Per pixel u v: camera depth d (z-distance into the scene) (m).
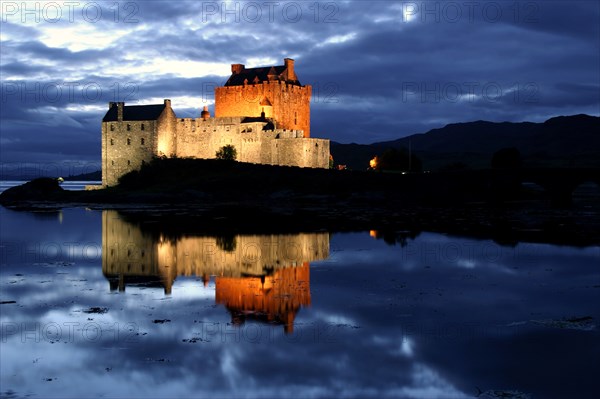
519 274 47.81
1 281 45.47
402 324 33.88
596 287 42.84
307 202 125.56
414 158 179.62
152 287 43.62
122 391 24.92
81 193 146.38
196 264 53.16
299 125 171.00
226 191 131.62
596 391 24.48
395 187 132.62
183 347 30.05
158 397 24.38
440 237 70.50
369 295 40.97
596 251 58.97
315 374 26.59
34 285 44.09
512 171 131.38
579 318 34.56
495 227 80.81
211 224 85.88
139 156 150.00
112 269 50.66
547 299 39.31
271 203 125.19
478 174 133.88
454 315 35.62
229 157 147.75
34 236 72.75
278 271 49.88
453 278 46.53
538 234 72.75
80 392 24.77
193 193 130.00
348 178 134.88
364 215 100.62
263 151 147.62
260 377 26.33
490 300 39.22
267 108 161.25
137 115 152.12
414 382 25.64
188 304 38.59
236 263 53.59
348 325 33.75
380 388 25.09
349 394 24.50
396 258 55.88
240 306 38.06
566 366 27.14
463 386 25.19
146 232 75.94
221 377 26.27
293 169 138.50
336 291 42.19
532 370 26.75
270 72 168.88
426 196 131.50
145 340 31.09
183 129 154.62
